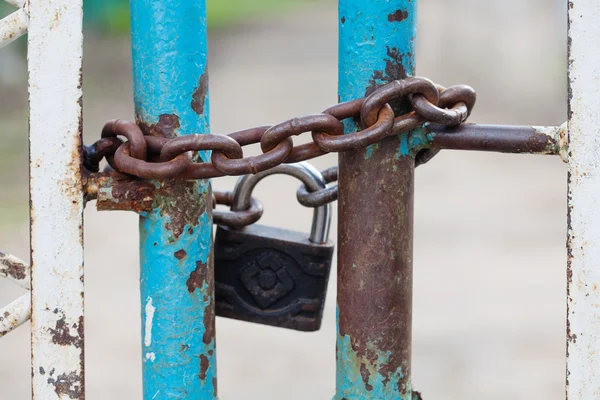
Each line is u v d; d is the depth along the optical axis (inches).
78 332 71.7
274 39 966.4
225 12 1197.1
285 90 654.5
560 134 67.2
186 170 69.4
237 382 208.7
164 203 72.4
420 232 332.8
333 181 87.9
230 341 239.1
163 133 72.2
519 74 613.0
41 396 72.2
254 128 70.8
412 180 73.9
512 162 448.8
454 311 253.4
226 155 69.5
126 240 330.0
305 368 217.8
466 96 72.4
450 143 71.4
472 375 211.2
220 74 743.1
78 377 72.0
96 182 71.3
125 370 218.4
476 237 325.1
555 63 635.5
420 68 657.0
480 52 684.7
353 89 72.5
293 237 85.7
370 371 74.7
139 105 73.2
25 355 229.5
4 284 276.1
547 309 254.7
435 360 220.4
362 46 71.6
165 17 70.9
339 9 73.3
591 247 65.2
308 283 85.5
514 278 281.9
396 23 71.1
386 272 73.6
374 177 72.6
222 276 86.4
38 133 69.7
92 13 839.7
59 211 70.4
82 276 71.3
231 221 84.7
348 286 74.7
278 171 83.9
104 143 72.8
